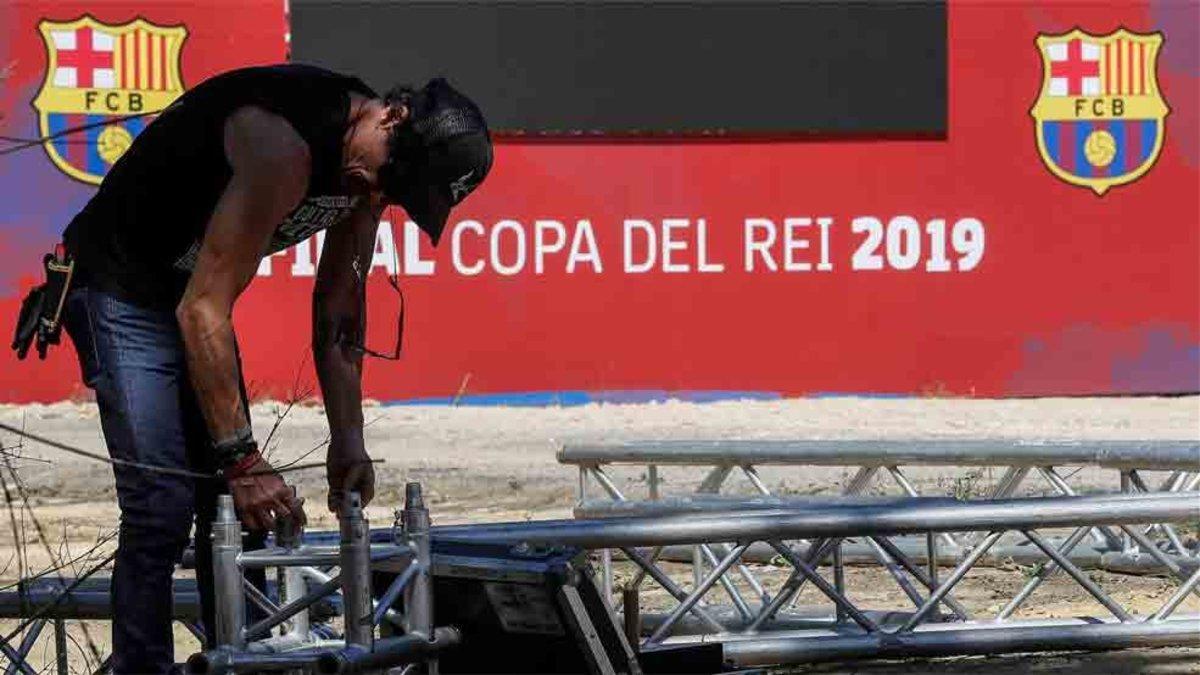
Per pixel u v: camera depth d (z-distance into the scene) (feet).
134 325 20.95
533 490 58.23
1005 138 80.43
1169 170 81.10
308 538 24.67
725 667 24.61
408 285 77.20
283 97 20.11
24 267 74.95
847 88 79.61
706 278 79.15
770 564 41.60
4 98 74.43
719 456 37.35
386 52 76.69
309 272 76.28
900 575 32.17
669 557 42.01
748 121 79.20
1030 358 80.33
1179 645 29.35
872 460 36.52
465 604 21.79
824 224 79.61
